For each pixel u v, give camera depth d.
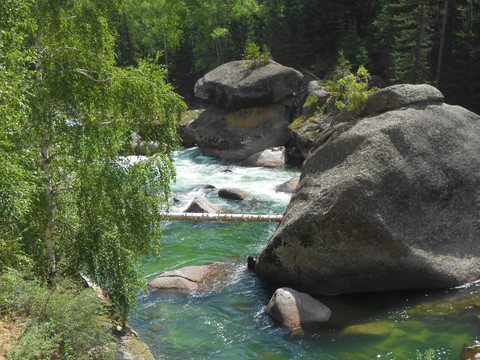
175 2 59.56
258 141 31.08
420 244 11.09
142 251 9.42
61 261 9.60
